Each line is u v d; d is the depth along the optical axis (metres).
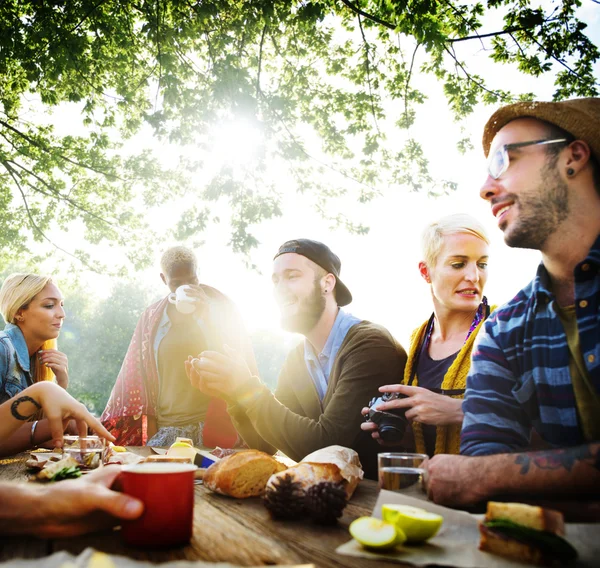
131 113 9.47
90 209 12.50
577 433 1.24
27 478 1.61
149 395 3.45
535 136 1.31
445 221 2.07
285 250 2.37
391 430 1.66
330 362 2.27
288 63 9.34
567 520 0.95
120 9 7.74
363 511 1.19
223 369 1.84
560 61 7.33
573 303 1.32
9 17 7.50
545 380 1.28
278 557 0.85
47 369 3.03
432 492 1.11
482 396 1.34
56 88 9.02
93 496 0.89
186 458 1.58
